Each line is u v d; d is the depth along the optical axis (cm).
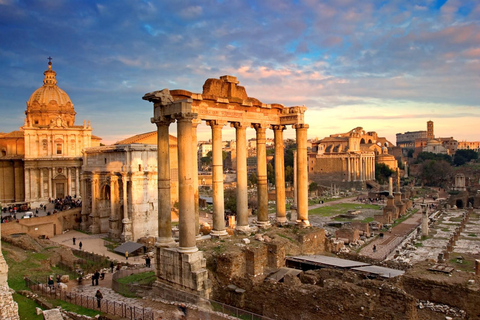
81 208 9862
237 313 2877
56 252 5947
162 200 3403
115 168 8788
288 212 12256
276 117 4638
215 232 3988
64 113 12031
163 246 3362
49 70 12406
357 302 2588
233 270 3234
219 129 3956
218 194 3988
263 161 4547
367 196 18912
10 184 11538
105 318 2873
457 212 13238
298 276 3381
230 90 4128
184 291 3142
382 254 7394
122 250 7175
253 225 5034
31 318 2923
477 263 4012
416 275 2909
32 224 8312
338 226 10631
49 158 11062
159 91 3306
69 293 3716
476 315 2612
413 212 13662
